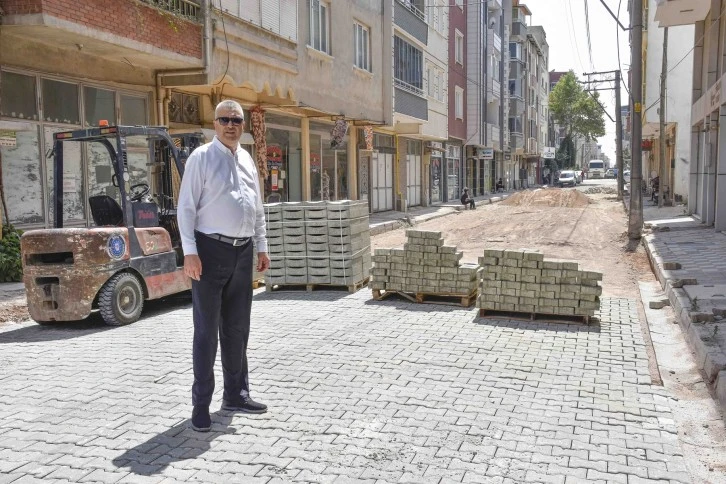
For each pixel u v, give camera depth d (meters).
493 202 44.34
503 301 8.39
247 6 15.17
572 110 88.56
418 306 9.28
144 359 6.71
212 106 16.44
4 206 10.96
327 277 10.43
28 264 8.20
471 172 48.06
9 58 10.97
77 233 8.04
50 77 11.89
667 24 21.56
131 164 13.84
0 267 10.78
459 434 4.74
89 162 12.94
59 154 8.85
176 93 15.53
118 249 8.38
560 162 90.25
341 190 25.84
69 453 4.44
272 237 10.55
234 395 5.17
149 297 8.85
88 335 7.86
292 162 21.39
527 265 8.25
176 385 5.86
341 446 4.54
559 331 7.85
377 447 4.52
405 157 33.16
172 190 9.97
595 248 16.80
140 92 14.09
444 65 35.53
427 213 30.91
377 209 30.02
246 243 4.94
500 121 53.81
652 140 42.59
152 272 8.89
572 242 17.94
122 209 8.67
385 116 26.20
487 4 46.03
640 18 16.88
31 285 8.19
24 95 11.43
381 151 29.72
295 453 4.42
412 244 9.37
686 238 16.17
